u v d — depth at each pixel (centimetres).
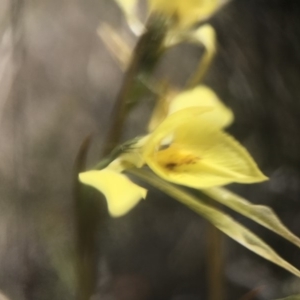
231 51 28
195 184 24
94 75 27
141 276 28
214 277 26
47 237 27
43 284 26
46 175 27
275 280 29
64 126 27
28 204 27
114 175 23
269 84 29
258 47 28
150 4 24
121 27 27
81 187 24
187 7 24
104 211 27
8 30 26
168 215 28
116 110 24
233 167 24
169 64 28
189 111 23
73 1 27
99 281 28
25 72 26
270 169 29
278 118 29
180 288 28
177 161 24
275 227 24
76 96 27
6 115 26
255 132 29
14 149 26
